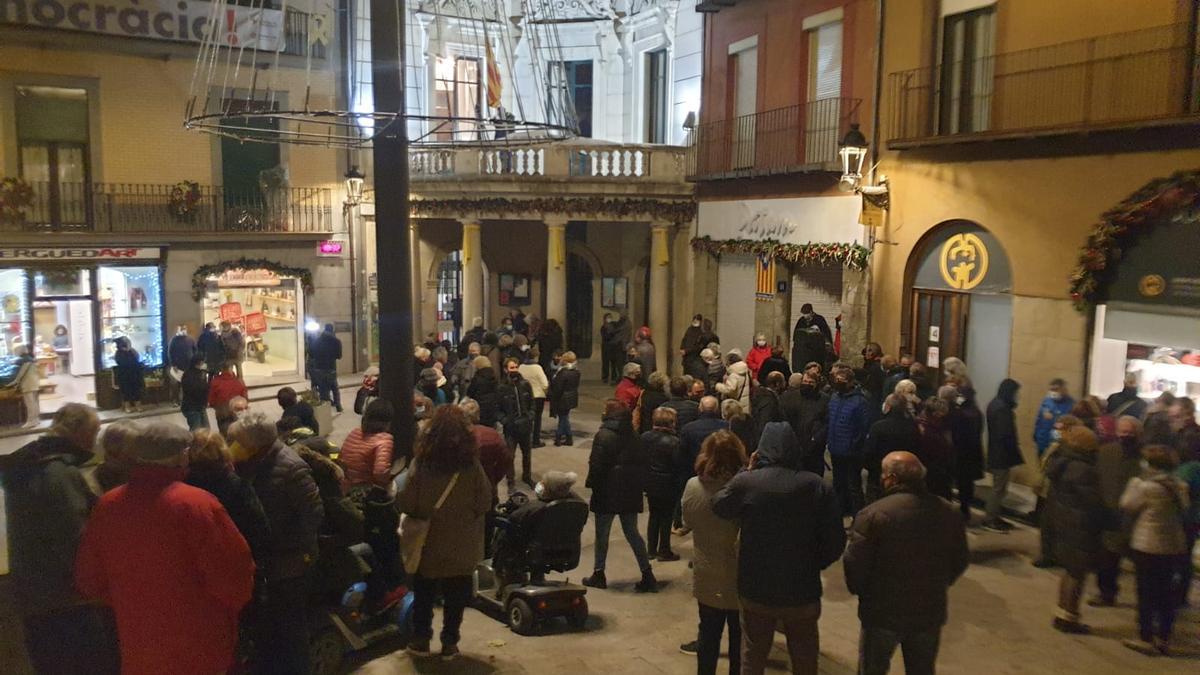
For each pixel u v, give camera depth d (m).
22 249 16.88
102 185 18.20
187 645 3.99
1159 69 10.30
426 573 6.00
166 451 4.02
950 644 7.14
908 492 5.17
